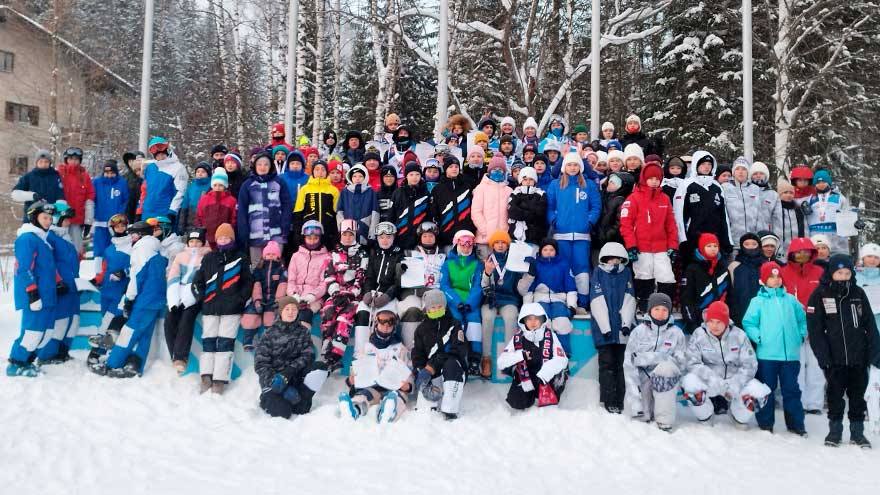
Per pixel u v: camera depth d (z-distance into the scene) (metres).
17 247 6.45
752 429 5.67
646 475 4.44
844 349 5.29
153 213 7.98
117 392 6.10
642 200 6.58
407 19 15.58
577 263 6.69
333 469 4.39
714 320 5.70
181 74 29.84
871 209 16.00
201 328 6.83
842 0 14.36
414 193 7.39
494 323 6.50
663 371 5.41
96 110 26.64
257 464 4.48
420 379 5.71
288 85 12.30
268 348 5.85
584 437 5.19
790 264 6.54
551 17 14.68
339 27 16.45
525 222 6.62
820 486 4.23
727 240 6.85
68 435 4.93
